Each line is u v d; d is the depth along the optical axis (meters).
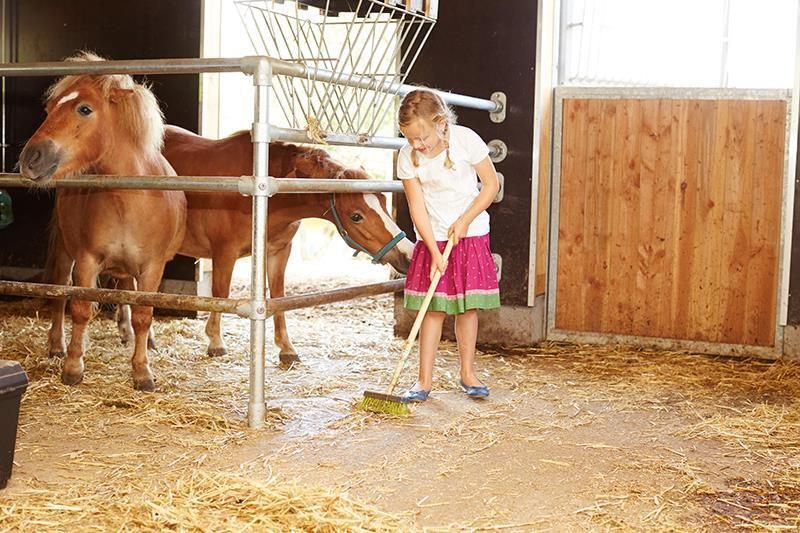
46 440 2.76
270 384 3.62
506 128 4.61
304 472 2.52
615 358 4.34
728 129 4.43
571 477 2.54
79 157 3.21
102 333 4.64
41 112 5.62
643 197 4.61
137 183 3.07
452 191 3.25
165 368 3.87
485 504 2.31
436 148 3.21
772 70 5.66
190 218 4.14
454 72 4.70
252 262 2.92
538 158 4.58
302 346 4.49
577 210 4.74
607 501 2.35
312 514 2.16
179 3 5.34
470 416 3.18
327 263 8.09
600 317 4.75
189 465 2.56
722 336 4.53
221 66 2.89
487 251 3.36
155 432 2.88
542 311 4.79
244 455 2.67
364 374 3.86
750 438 2.96
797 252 4.30
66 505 2.21
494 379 3.81
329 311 5.60
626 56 5.72
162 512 2.16
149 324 3.44
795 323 4.33
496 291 3.36
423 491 2.39
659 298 4.63
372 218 3.72
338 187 3.33
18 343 4.34
